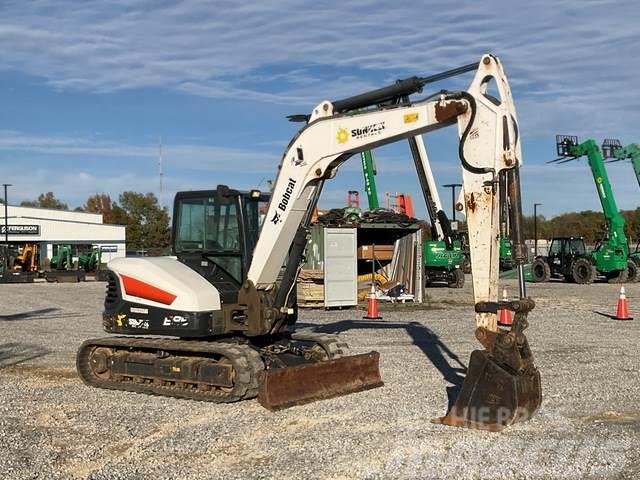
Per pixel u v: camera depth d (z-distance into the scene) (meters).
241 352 9.36
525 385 7.87
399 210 32.66
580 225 84.94
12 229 73.44
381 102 9.25
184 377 9.80
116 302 10.53
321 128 9.38
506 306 7.83
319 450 7.18
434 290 31.22
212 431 7.95
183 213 10.70
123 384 10.31
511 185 7.94
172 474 6.54
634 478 6.31
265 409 8.90
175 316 9.87
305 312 21.31
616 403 9.19
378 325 17.70
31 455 7.13
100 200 102.25
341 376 9.73
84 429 8.12
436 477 6.36
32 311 23.25
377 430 7.90
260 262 9.78
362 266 25.75
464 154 8.22
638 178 35.12
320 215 23.30
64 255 48.94
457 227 33.47
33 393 10.16
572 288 32.12
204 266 10.41
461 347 13.89
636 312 20.91
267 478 6.38
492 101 8.12
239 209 10.06
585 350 13.54
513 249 7.89
